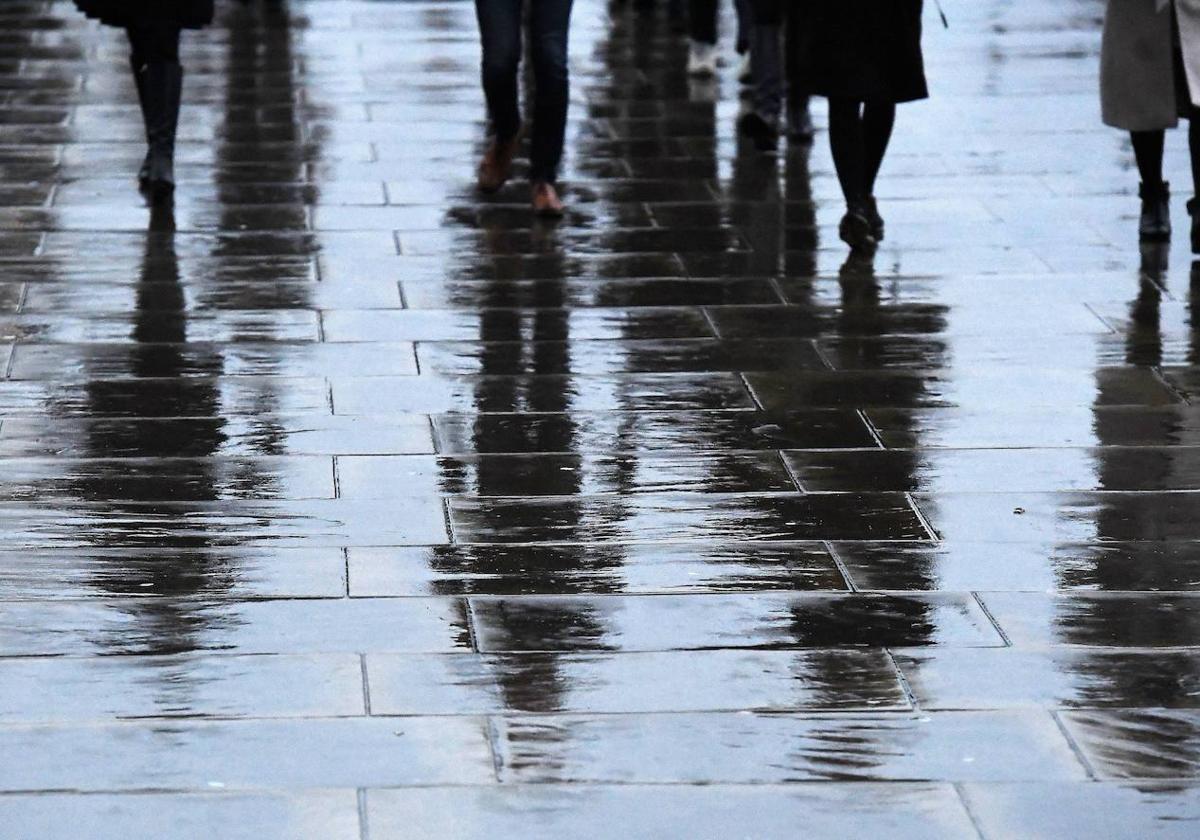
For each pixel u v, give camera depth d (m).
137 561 9.12
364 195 16.67
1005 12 26.41
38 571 8.98
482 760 7.36
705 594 8.88
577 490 10.16
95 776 7.20
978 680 8.07
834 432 11.12
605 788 7.17
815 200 16.72
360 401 11.52
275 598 8.75
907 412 11.46
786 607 8.75
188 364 12.12
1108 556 9.39
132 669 8.04
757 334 12.98
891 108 15.01
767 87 18.42
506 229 15.64
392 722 7.64
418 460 10.55
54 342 12.50
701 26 21.95
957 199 16.67
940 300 13.78
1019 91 21.12
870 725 7.67
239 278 14.08
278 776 7.21
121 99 20.20
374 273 14.30
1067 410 11.52
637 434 11.02
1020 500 10.11
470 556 9.27
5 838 6.77
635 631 8.48
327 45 23.72
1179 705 7.87
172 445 10.72
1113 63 14.91
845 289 14.05
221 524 9.59
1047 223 15.90
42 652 8.17
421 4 26.98
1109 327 13.15
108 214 15.79
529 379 11.98
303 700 7.80
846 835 6.87
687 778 7.25
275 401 11.48
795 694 7.93
